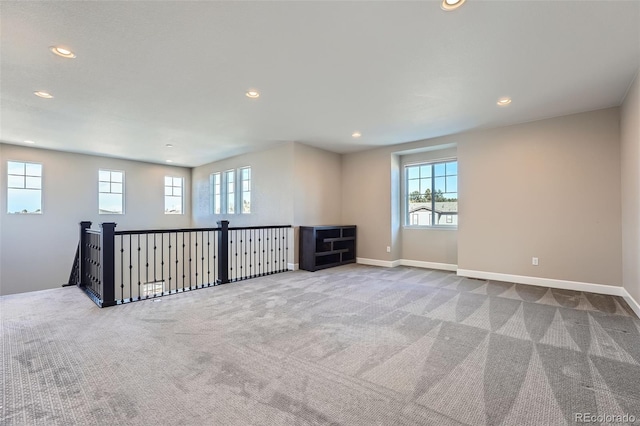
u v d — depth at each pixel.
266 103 3.82
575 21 2.22
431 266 6.01
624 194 3.70
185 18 2.16
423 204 6.20
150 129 4.93
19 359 2.24
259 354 2.32
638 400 1.74
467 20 2.21
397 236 6.33
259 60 2.77
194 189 8.79
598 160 4.02
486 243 4.92
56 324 2.96
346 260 6.48
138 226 7.86
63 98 3.60
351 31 2.34
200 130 4.98
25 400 1.75
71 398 1.77
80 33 2.33
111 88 3.34
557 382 1.93
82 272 4.47
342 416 1.61
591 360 2.21
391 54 2.68
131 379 1.97
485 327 2.85
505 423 1.56
